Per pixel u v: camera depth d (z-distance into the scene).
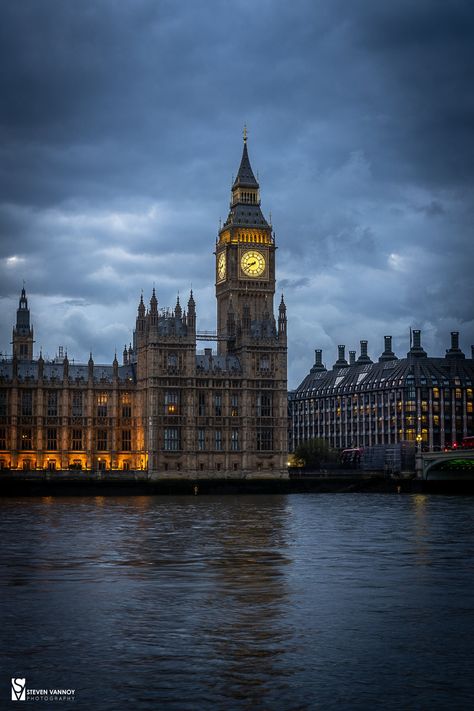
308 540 110.06
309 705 47.34
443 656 55.28
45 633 59.94
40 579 79.31
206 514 154.25
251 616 64.94
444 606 68.31
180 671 52.31
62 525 129.25
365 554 96.50
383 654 55.66
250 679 51.09
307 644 57.69
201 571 84.12
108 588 74.94
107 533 117.50
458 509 170.00
